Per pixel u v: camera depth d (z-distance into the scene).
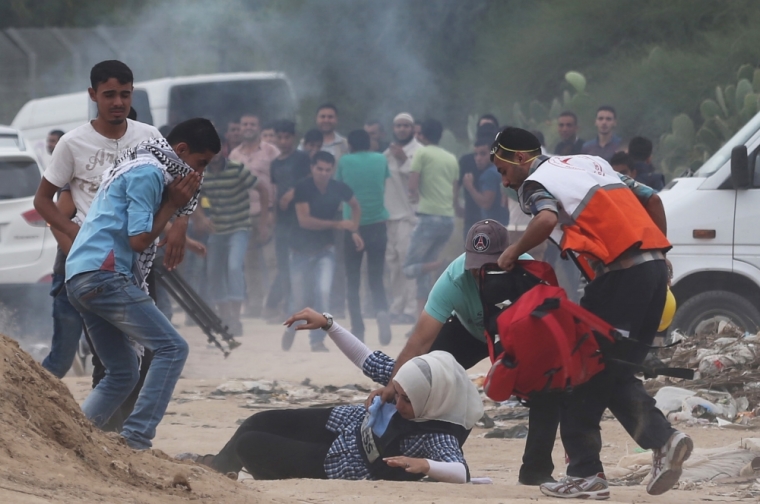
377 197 44.53
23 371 14.77
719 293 32.97
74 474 13.43
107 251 18.08
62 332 20.52
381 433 18.12
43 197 19.95
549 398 18.48
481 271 17.69
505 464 22.17
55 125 60.47
